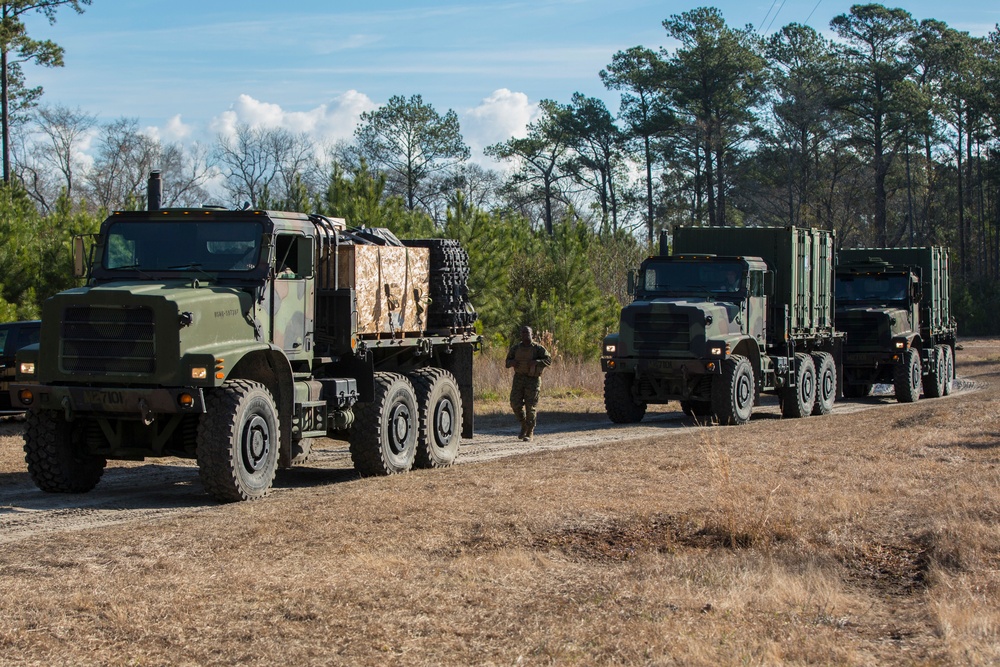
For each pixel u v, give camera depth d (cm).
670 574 752
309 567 781
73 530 933
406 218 2648
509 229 3209
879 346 2558
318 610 676
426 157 6481
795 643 602
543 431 1819
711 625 639
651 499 1001
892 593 721
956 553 775
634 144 6650
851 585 741
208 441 1045
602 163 6850
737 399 1886
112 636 630
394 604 689
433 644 615
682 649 594
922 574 752
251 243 1132
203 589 724
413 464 1345
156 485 1230
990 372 3672
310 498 1070
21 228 2330
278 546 845
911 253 2853
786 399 2131
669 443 1461
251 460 1080
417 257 1353
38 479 1128
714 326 1872
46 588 731
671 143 6406
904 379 2533
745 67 5950
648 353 1886
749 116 6144
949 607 648
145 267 1138
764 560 785
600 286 3594
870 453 1280
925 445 1334
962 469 1134
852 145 6438
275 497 1095
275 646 611
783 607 677
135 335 1043
